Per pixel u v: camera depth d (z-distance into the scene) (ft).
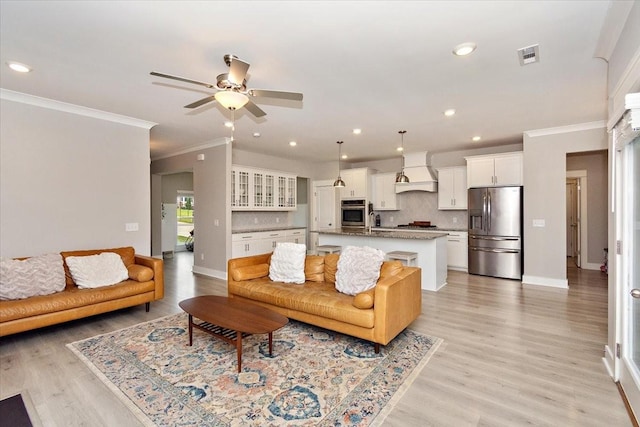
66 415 6.43
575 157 21.57
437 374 7.97
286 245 13.12
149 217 15.21
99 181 13.55
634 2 5.99
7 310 9.18
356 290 10.46
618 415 6.39
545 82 10.25
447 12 6.55
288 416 6.42
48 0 6.09
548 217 16.51
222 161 18.86
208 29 7.16
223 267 18.97
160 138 18.40
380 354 9.04
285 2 6.19
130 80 10.02
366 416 6.42
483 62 8.82
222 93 8.09
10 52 8.21
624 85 6.40
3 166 11.20
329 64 8.90
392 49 8.07
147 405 6.75
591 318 11.80
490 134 17.44
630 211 7.05
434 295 15.01
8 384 7.52
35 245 11.89
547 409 6.59
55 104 12.14
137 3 6.21
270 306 11.36
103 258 12.38
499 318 11.87
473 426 6.11
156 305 13.73
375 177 25.29
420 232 21.75
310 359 8.78
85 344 9.70
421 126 15.71
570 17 6.73
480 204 19.07
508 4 6.31
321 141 19.27
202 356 8.95
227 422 6.25
